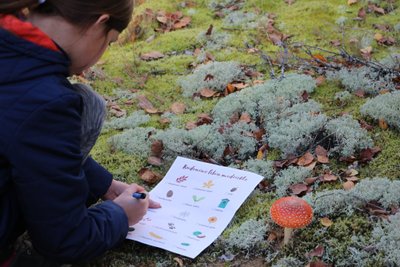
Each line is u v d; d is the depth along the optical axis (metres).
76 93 1.70
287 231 2.08
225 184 2.42
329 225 2.16
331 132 2.67
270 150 2.67
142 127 2.91
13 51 1.59
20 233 1.86
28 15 1.66
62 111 1.63
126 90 3.29
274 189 2.45
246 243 2.13
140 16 3.98
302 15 3.94
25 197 1.67
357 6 4.00
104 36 1.72
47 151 1.63
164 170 2.61
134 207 2.05
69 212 1.73
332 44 3.55
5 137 1.59
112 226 1.94
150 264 2.09
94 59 1.77
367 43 3.50
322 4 4.06
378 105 2.79
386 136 2.68
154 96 3.21
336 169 2.51
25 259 1.96
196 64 3.49
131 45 3.81
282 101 2.92
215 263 2.08
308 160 2.54
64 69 1.68
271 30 3.75
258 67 3.38
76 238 1.77
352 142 2.57
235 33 3.80
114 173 2.61
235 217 2.29
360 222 2.17
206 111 3.03
